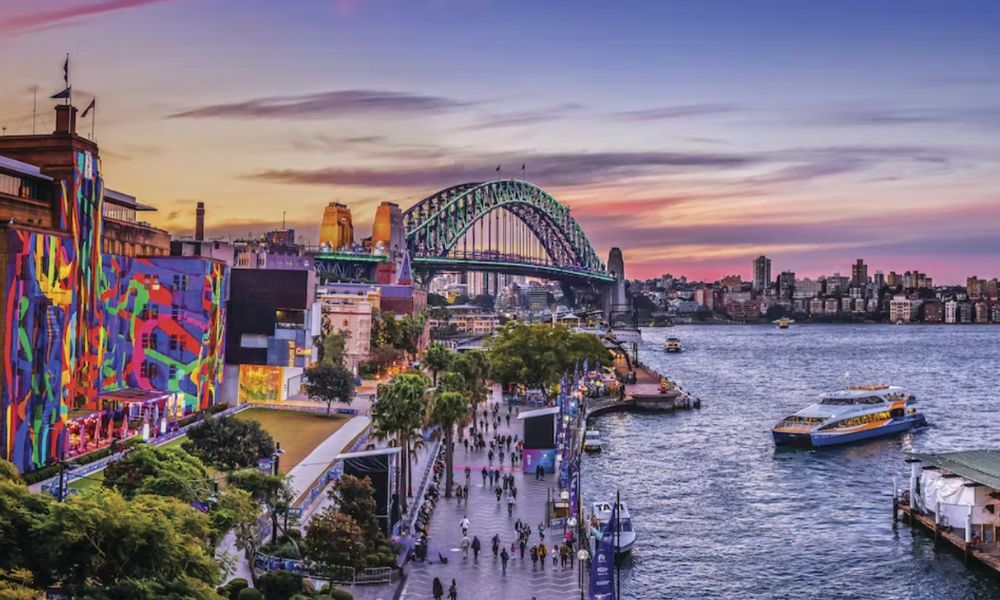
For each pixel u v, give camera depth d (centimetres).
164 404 14362
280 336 16575
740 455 15900
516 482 11806
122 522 4516
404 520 9512
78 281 12662
